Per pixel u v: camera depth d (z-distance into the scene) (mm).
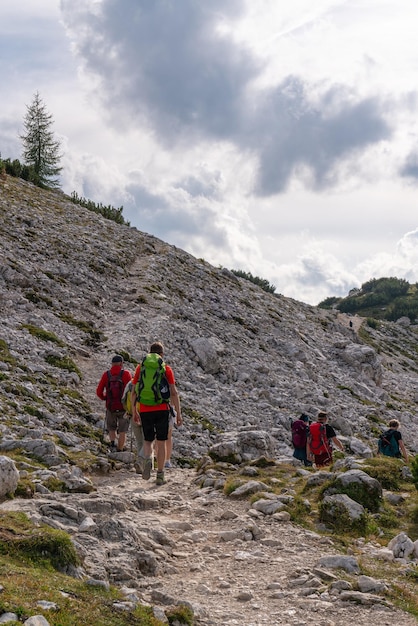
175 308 38875
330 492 12914
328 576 8914
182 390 28266
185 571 9211
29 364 23750
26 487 11359
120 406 18859
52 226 46750
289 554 10047
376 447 30484
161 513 12367
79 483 13172
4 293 30750
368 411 36500
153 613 6938
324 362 44781
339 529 11586
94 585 7301
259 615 7617
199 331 37000
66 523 9711
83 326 31406
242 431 19453
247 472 15406
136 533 9656
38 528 8469
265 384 33688
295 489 13875
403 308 151125
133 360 28969
